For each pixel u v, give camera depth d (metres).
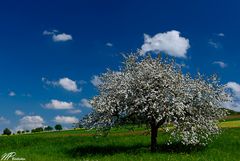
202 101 45.38
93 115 47.06
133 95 44.66
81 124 47.62
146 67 46.19
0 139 68.94
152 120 45.56
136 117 46.31
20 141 66.12
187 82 46.31
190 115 45.69
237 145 48.38
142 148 48.28
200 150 45.91
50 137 69.19
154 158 40.00
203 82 46.09
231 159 39.88
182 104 43.34
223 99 45.81
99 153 46.84
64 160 42.12
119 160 39.66
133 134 65.19
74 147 53.09
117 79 47.31
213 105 45.44
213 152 44.38
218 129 46.94
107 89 47.09
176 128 44.97
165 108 43.75
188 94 44.66
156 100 44.06
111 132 70.75
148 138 57.34
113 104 45.72
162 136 57.62
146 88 44.81
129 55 48.09
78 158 44.28
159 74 44.66
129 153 44.44
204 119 45.47
